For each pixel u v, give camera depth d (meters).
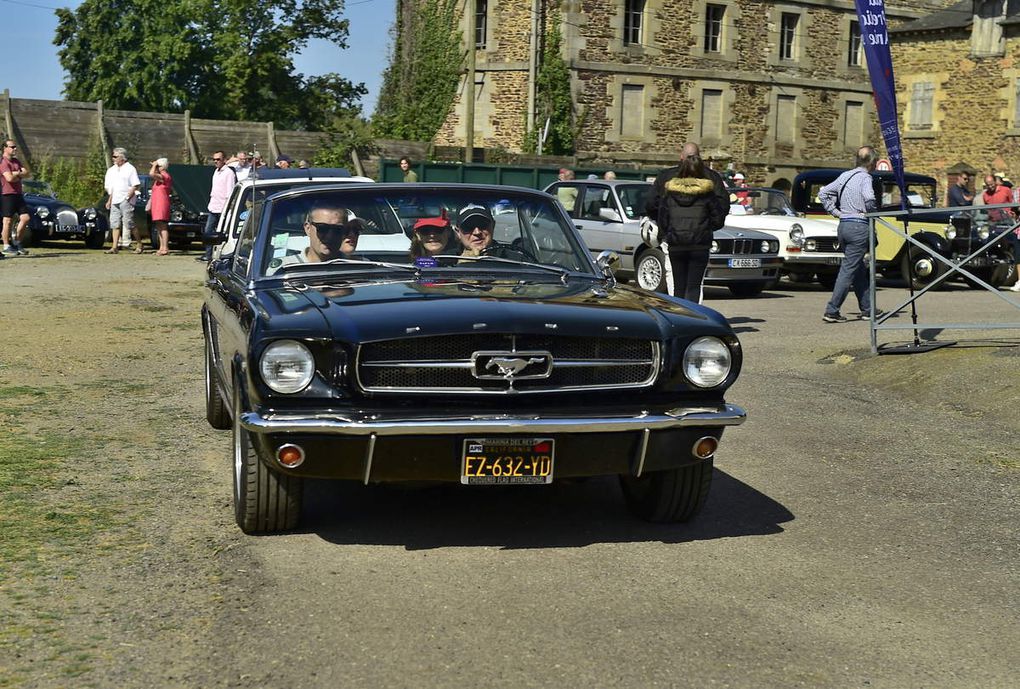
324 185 6.18
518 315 4.94
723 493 6.25
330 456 4.72
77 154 36.62
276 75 52.00
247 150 38.88
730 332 5.16
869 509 5.98
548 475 4.90
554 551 5.18
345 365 4.73
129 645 4.05
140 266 19.83
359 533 5.39
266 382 4.69
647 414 4.97
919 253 18.86
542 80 41.31
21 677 3.77
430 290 5.38
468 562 5.00
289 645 4.06
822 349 11.40
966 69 38.91
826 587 4.78
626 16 42.38
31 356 10.32
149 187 24.72
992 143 38.28
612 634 4.21
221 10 58.53
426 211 6.06
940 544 5.41
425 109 44.47
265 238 5.85
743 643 4.16
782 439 7.59
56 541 5.18
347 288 5.43
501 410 4.86
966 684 3.86
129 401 8.53
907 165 40.72
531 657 3.99
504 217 6.16
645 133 42.91
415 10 45.12
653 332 5.06
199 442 7.23
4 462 6.58
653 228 11.33
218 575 4.78
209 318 7.40
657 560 5.09
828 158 47.25
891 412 8.56
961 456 7.20
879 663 4.02
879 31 12.16
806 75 46.38
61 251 22.80
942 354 9.88
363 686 3.74
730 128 44.69
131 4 60.22
